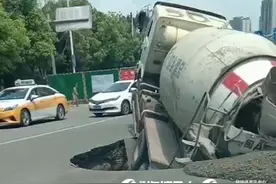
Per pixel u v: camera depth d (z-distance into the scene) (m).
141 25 12.57
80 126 18.55
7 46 31.73
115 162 9.79
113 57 69.00
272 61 6.82
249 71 6.64
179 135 7.84
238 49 7.14
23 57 40.88
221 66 6.91
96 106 23.42
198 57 7.37
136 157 8.37
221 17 10.72
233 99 6.45
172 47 8.96
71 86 37.94
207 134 6.55
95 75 38.19
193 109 7.10
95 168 9.44
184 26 9.83
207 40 7.68
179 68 7.68
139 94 9.73
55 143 13.48
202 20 9.91
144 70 10.01
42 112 21.61
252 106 6.34
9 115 19.70
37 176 8.58
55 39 43.59
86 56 63.56
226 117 6.40
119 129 16.25
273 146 5.99
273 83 5.79
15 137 15.82
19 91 21.28
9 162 10.48
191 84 7.18
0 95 21.31
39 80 45.12
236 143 6.22
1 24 31.11
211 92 6.72
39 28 41.47
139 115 9.07
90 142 13.03
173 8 10.41
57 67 60.25
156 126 8.07
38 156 11.14
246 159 5.52
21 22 34.12
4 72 36.56
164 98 8.27
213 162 5.73
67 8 43.41
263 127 5.98
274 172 5.17
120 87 24.23
